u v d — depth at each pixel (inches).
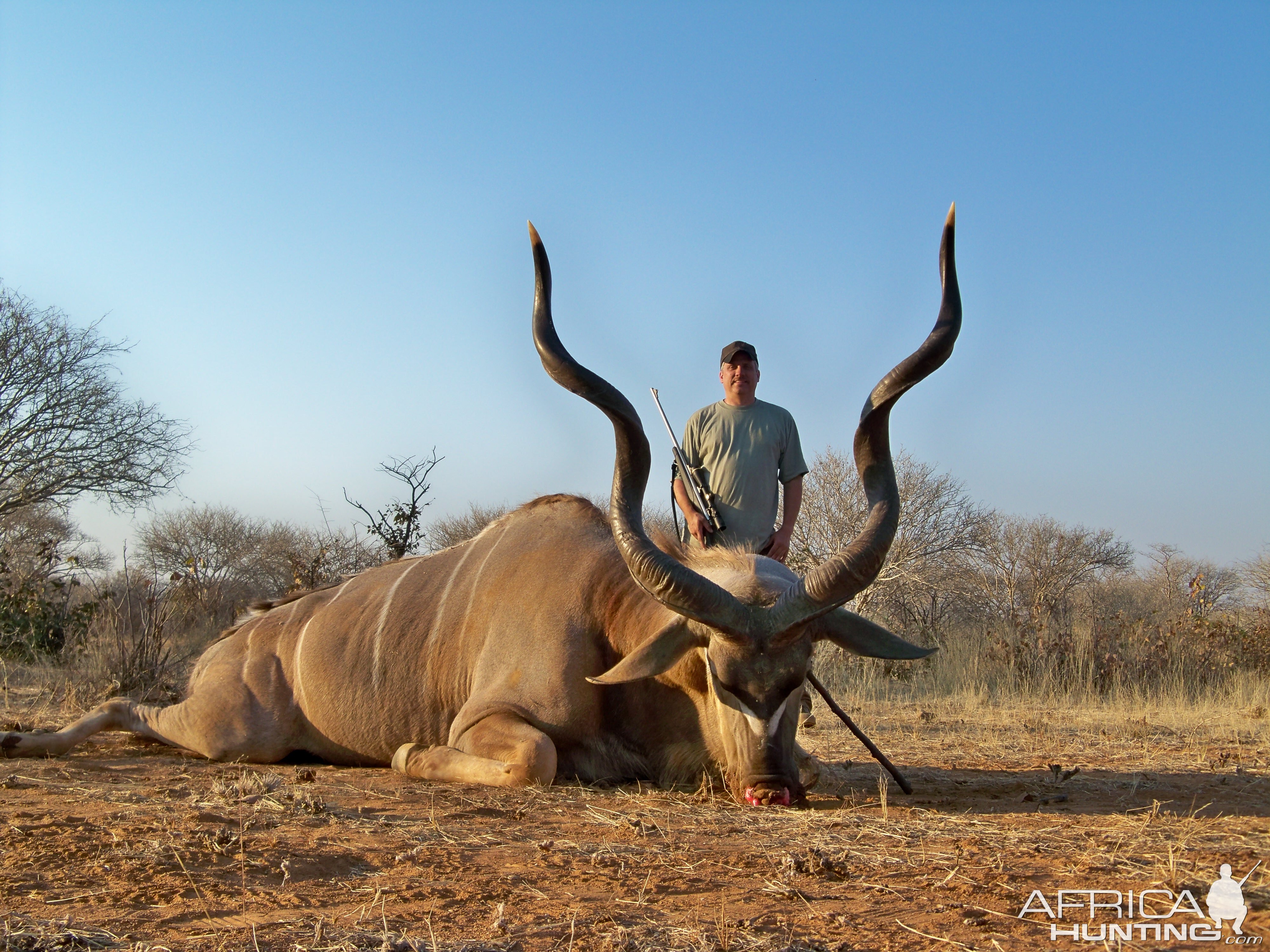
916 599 1013.8
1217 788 242.1
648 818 188.7
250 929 120.9
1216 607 1166.3
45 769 235.1
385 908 131.3
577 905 134.3
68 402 949.2
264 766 257.4
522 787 215.8
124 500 987.9
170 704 363.3
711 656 205.0
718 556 223.5
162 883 138.3
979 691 506.6
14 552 799.1
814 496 858.1
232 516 1366.9
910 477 971.3
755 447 266.7
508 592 247.4
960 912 134.8
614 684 230.7
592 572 240.5
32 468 943.0
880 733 359.6
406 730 253.3
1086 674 524.4
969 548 1025.5
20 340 940.6
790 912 134.3
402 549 580.7
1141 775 261.6
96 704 362.9
